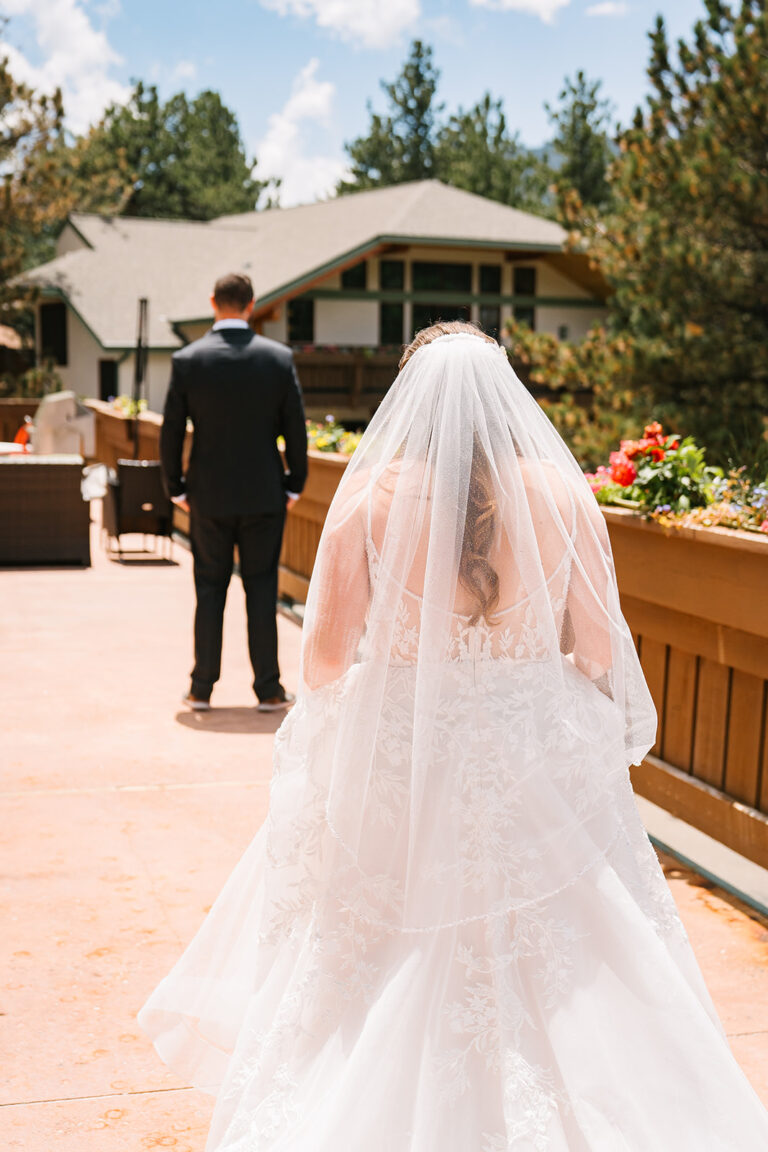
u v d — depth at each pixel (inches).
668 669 156.3
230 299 207.5
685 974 75.1
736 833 140.9
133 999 112.3
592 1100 65.7
